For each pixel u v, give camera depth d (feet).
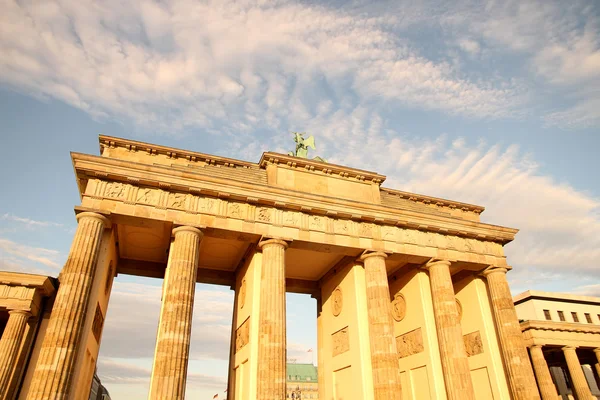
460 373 148.46
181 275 126.62
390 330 146.20
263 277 139.33
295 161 165.89
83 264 118.42
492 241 184.24
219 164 175.22
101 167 132.05
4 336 127.85
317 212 154.92
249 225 143.23
